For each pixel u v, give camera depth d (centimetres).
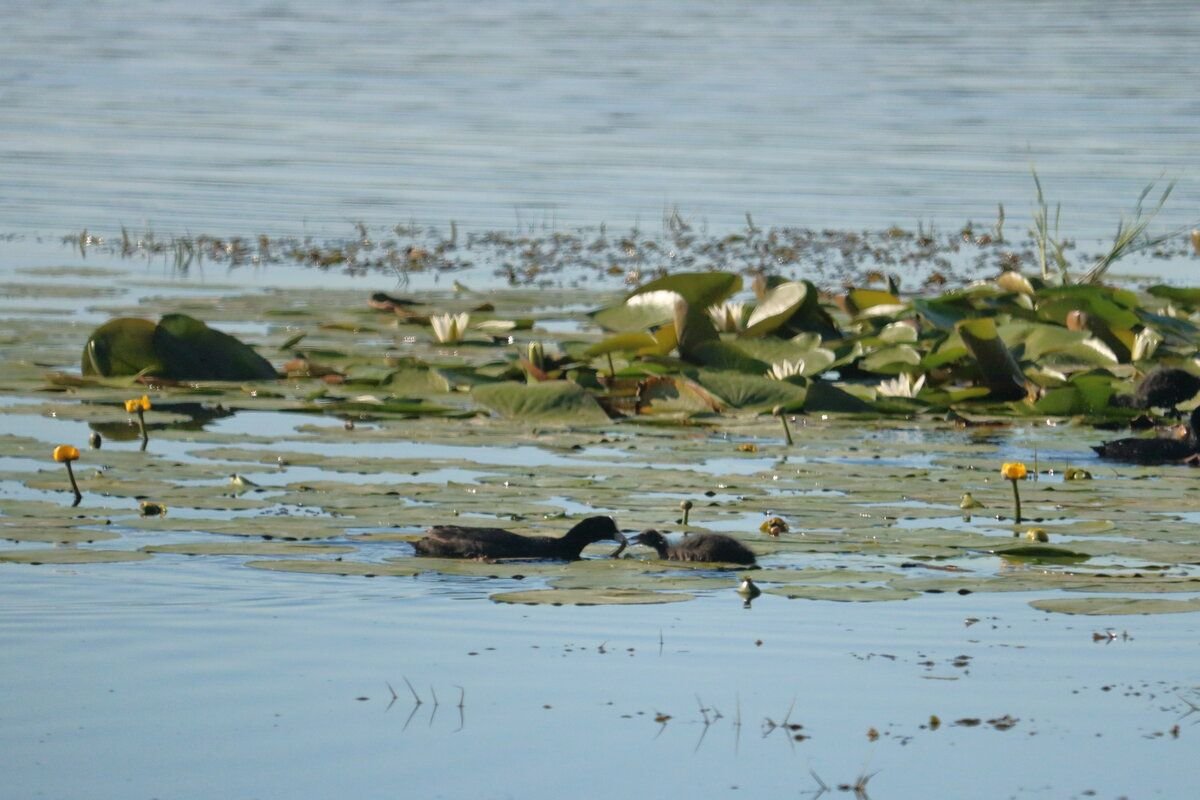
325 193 5081
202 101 6869
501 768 1163
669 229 4597
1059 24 9331
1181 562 1711
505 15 10088
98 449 2198
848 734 1238
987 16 9844
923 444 2344
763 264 4147
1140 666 1394
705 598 1576
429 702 1286
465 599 1553
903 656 1414
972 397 2747
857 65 7731
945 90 6900
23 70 7675
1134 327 3098
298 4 10769
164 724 1237
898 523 1880
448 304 3625
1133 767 1178
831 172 5341
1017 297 3303
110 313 3441
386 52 8381
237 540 1730
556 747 1205
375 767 1162
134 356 2792
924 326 3195
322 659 1382
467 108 6669
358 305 3616
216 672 1345
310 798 1110
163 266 4125
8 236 4491
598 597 1552
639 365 2822
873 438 2417
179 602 1524
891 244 4372
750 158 5594
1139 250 4319
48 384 2722
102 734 1216
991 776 1161
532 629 1473
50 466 2102
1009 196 4928
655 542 1722
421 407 2556
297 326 3397
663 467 2169
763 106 6600
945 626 1504
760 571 1661
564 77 7481
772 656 1409
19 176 5297
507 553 1708
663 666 1379
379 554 1705
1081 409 2622
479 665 1374
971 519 1898
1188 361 2894
